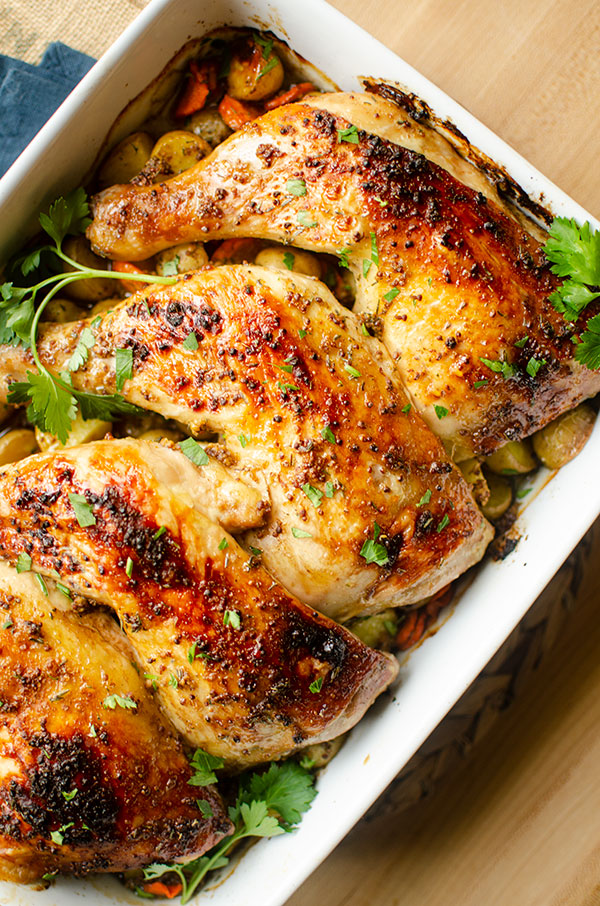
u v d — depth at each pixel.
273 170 0.70
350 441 0.68
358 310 0.71
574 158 0.75
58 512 0.67
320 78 0.75
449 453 0.72
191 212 0.71
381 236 0.69
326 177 0.70
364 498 0.68
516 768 0.77
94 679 0.68
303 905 0.76
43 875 0.70
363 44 0.72
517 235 0.71
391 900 0.76
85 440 0.71
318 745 0.72
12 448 0.72
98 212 0.72
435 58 0.76
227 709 0.68
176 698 0.68
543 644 0.77
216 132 0.75
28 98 0.77
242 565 0.68
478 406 0.70
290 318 0.68
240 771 0.72
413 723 0.71
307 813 0.72
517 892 0.76
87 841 0.68
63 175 0.72
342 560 0.68
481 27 0.76
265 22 0.73
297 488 0.68
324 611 0.70
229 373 0.68
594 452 0.73
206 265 0.72
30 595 0.68
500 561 0.74
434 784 0.77
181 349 0.68
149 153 0.74
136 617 0.67
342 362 0.69
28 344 0.71
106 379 0.70
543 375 0.70
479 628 0.72
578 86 0.75
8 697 0.67
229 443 0.69
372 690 0.71
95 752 0.67
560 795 0.76
